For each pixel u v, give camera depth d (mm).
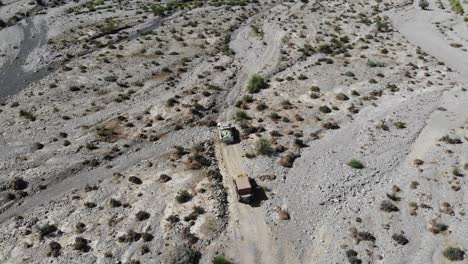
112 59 92562
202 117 71688
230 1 133625
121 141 65438
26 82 85312
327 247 46781
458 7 125500
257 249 46688
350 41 103438
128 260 45312
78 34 106250
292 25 113188
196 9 126000
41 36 106250
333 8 128000
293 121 69000
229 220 50406
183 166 59188
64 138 66375
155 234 48281
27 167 60062
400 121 68188
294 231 48906
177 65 90250
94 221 50531
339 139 64375
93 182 57469
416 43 103062
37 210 53062
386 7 129375
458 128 66062
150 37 103750
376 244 46844
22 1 131375
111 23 112750
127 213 51312
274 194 53906
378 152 61312
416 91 77812
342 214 51000
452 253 44938
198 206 51562
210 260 45312
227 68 89125
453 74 85438
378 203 52344
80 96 78375
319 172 57531
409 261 44781
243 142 64062
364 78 83250
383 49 97188
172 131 67750
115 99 76938
